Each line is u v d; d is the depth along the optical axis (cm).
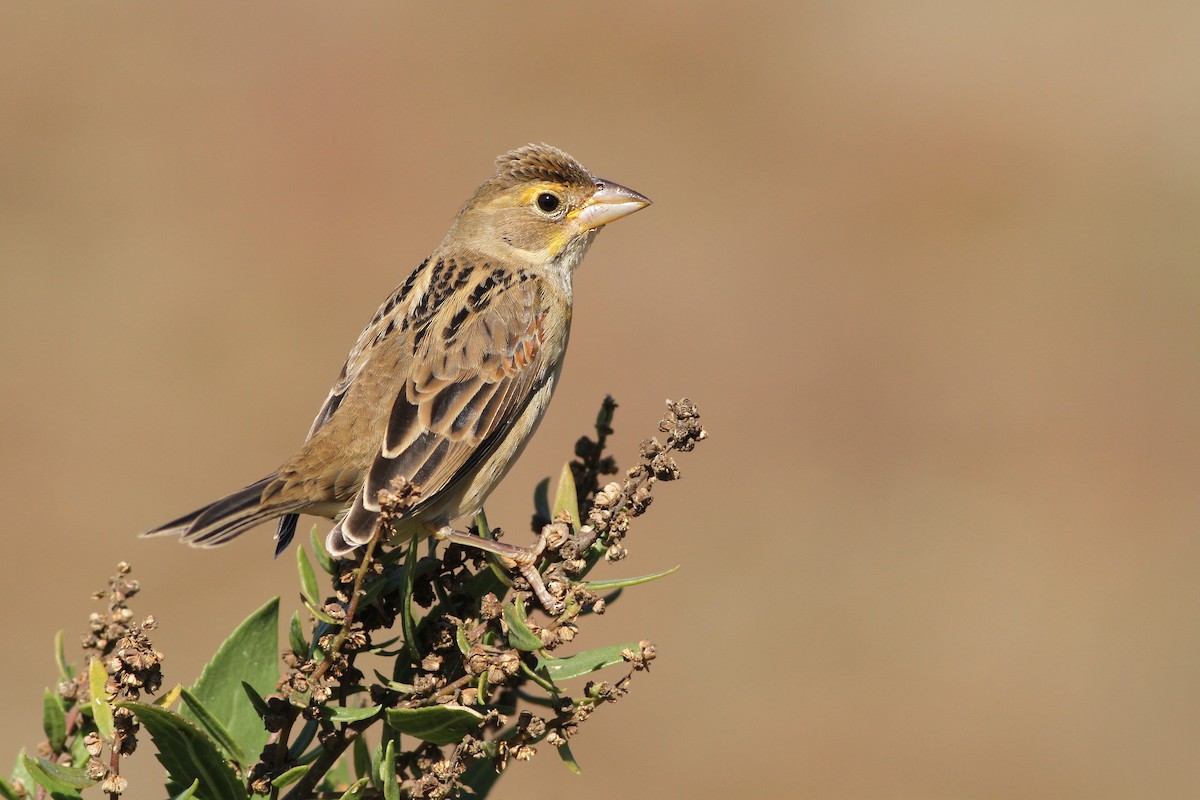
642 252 1848
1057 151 2097
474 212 723
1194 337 1770
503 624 445
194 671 1224
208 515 566
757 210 1938
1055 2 2453
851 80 2241
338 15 2228
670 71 2216
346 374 630
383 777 425
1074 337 1772
